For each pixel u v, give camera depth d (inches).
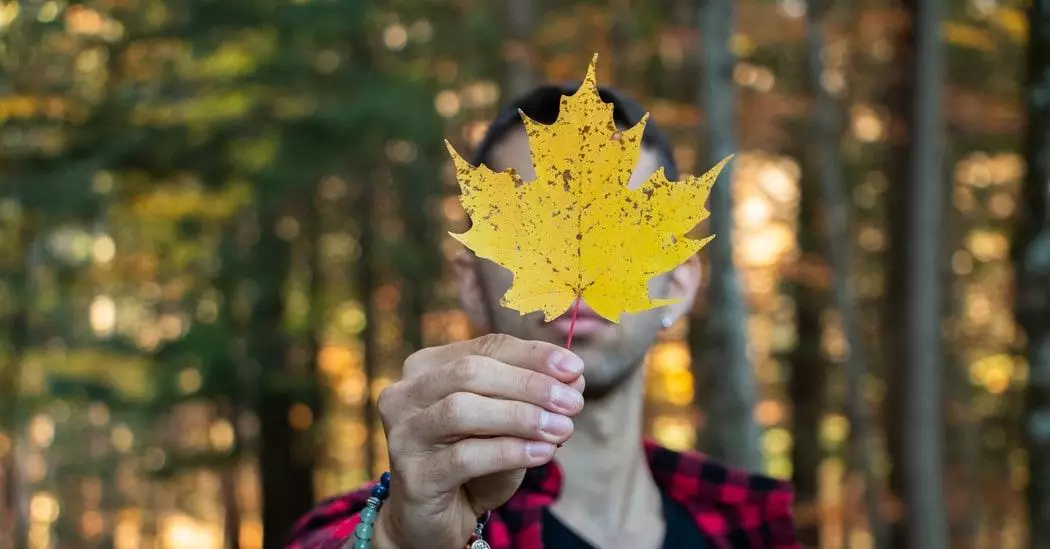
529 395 45.4
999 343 461.1
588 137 45.3
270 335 379.6
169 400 362.3
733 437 205.6
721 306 209.0
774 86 366.9
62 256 382.9
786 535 75.6
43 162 273.0
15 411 374.6
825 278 400.5
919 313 216.8
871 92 366.3
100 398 365.4
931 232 216.7
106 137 276.5
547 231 45.1
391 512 50.9
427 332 468.4
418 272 412.5
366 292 445.1
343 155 305.7
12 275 352.5
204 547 771.4
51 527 595.8
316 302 404.8
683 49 275.4
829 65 366.6
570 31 343.0
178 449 445.4
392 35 370.0
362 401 528.7
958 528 457.7
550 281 45.0
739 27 332.2
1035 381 168.6
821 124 331.9
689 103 275.3
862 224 444.5
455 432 46.3
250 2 281.9
